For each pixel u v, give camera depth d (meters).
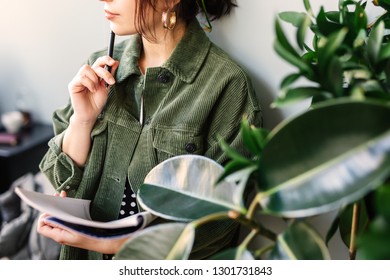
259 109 0.97
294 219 0.54
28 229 1.28
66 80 1.37
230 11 1.03
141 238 0.56
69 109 1.11
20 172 1.54
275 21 0.51
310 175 0.44
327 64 0.50
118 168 0.99
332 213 1.07
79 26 1.27
